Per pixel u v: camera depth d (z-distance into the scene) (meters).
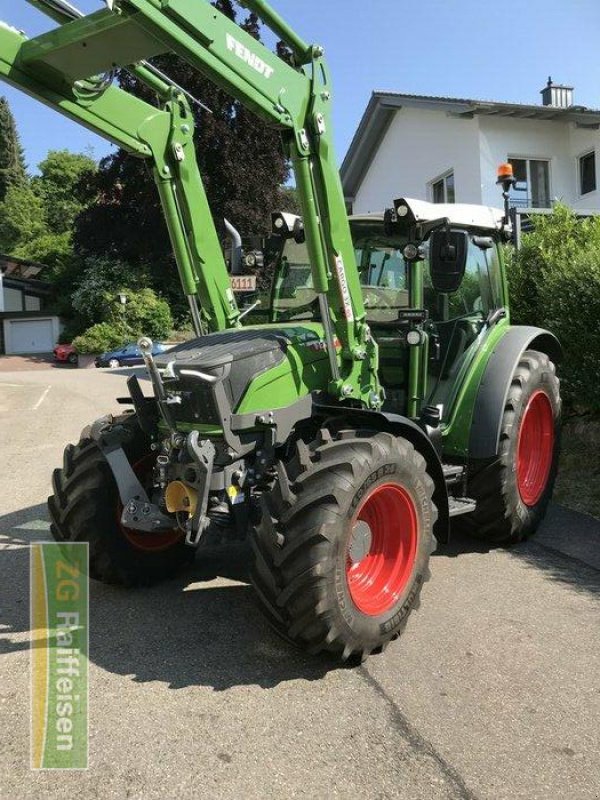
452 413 4.51
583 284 6.11
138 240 29.77
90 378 19.14
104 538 3.93
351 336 3.69
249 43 3.10
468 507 4.28
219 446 3.40
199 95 23.42
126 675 3.17
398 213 3.84
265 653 3.36
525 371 4.78
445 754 2.60
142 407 3.79
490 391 4.50
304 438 3.71
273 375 3.52
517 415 4.61
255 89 3.13
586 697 2.95
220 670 3.21
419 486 3.44
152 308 32.94
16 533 5.23
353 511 3.09
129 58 3.10
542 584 4.12
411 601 3.44
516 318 7.29
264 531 3.05
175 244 4.16
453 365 4.57
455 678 3.11
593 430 6.74
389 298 4.24
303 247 4.48
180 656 3.34
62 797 2.39
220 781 2.46
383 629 3.26
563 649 3.35
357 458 3.13
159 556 4.18
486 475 4.52
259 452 3.50
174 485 3.41
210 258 4.29
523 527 4.73
